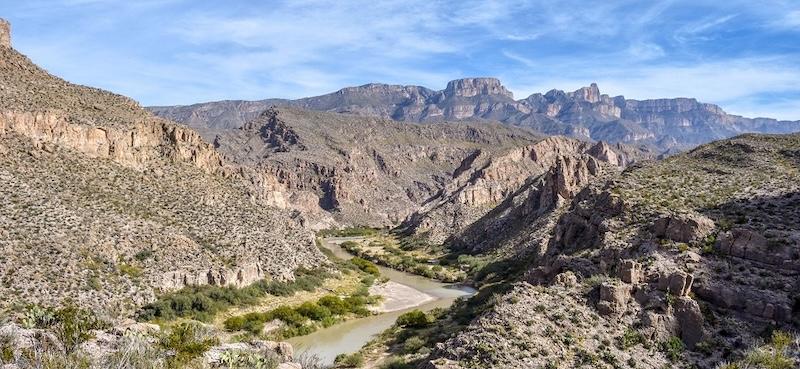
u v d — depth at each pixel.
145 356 19.62
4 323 22.23
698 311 40.19
